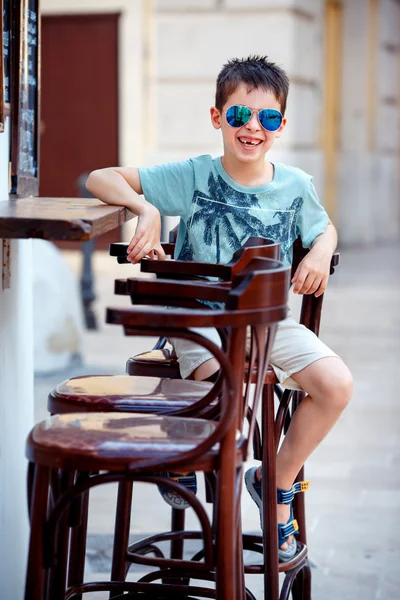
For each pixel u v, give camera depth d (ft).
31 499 7.62
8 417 10.17
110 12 49.60
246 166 10.38
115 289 8.30
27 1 10.84
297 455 10.04
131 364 10.66
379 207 70.18
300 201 10.71
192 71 49.01
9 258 10.11
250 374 7.84
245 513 16.20
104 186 9.87
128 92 49.85
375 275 48.91
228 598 7.39
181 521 12.05
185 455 7.17
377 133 68.59
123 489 10.17
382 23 67.05
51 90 50.88
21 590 10.92
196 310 7.16
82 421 7.91
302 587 11.26
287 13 47.67
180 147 49.88
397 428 21.39
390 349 29.91
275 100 10.19
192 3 48.44
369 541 14.90
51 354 25.95
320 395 9.70
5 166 10.52
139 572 13.53
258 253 8.61
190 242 10.66
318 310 10.74
